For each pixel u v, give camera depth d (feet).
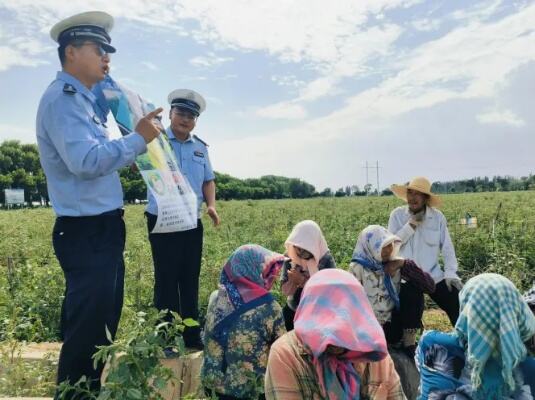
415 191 17.19
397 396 7.16
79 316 9.88
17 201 175.63
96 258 10.02
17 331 17.95
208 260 26.53
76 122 9.71
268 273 10.50
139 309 21.30
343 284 6.56
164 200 11.55
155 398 8.63
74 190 10.04
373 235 13.94
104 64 10.42
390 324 14.40
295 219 63.41
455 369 8.72
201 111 16.10
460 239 33.14
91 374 10.02
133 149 10.05
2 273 25.85
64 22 9.97
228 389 10.20
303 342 6.29
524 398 8.13
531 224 38.06
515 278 24.08
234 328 10.25
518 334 7.98
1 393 12.80
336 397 6.54
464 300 8.63
